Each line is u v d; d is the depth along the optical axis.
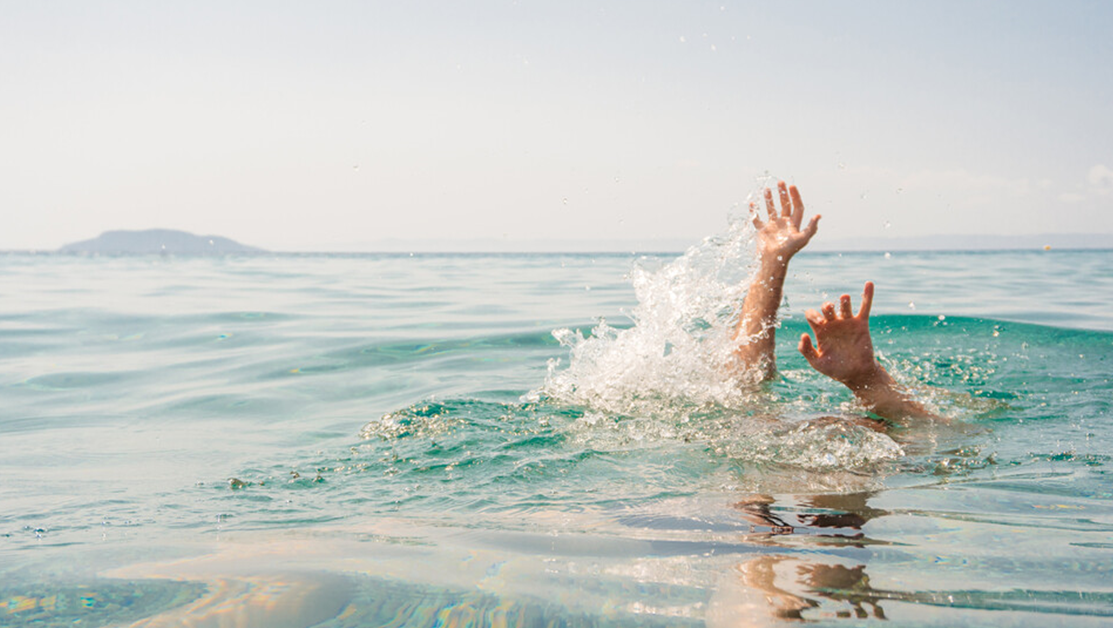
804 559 1.36
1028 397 2.97
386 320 5.91
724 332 3.12
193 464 2.25
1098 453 2.21
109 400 3.29
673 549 1.43
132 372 3.94
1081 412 2.73
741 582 1.24
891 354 3.93
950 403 2.80
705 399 2.92
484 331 5.20
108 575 1.32
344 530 1.60
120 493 1.95
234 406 3.16
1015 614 1.10
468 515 1.72
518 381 3.51
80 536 1.59
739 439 2.37
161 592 1.23
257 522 1.69
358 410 3.04
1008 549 1.40
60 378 3.78
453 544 1.48
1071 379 3.31
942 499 1.78
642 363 3.10
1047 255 28.39
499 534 1.55
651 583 1.25
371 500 1.86
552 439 2.42
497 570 1.32
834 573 1.28
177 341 4.99
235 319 6.06
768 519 1.64
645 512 1.71
